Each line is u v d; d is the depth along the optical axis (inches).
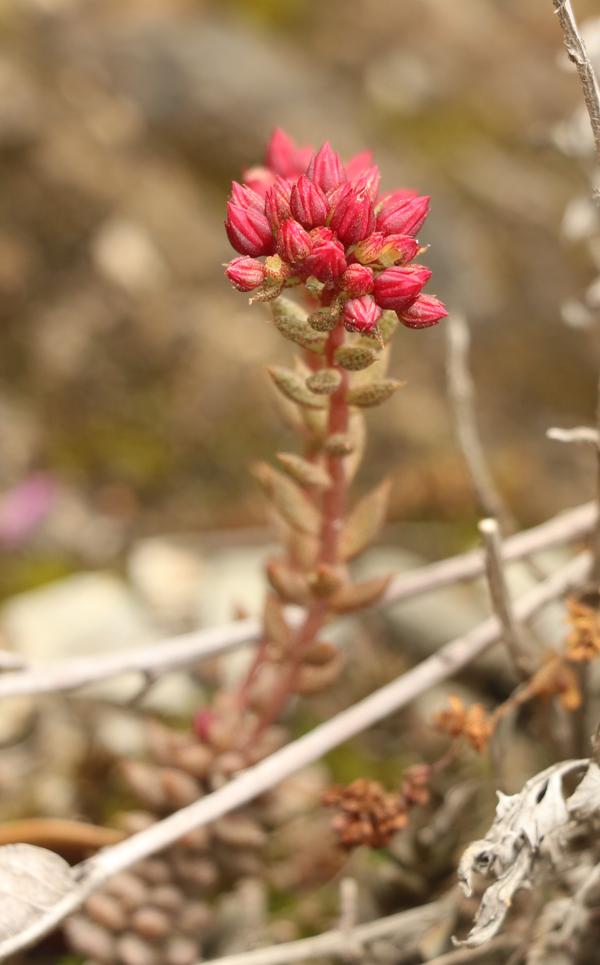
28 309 17.5
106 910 11.6
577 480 16.7
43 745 13.5
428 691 13.9
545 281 19.1
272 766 11.0
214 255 18.7
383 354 10.7
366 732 13.8
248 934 12.2
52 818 13.1
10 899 10.2
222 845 11.7
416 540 15.8
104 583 14.9
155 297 17.9
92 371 17.2
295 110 20.7
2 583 15.0
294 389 10.6
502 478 16.5
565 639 11.1
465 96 22.3
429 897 11.8
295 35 23.0
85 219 18.3
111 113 20.0
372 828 11.1
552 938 10.9
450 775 12.8
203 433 16.9
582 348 18.3
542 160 21.2
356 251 9.8
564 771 10.2
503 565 10.9
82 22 21.3
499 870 10.0
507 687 13.8
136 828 11.7
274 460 16.8
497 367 18.0
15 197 18.1
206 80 20.7
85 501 16.0
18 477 16.0
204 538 15.7
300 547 11.1
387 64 22.6
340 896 12.5
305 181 9.8
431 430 17.0
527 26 24.5
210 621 14.7
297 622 12.3
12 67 19.5
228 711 11.8
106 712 13.7
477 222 19.6
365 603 11.1
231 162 20.2
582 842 10.9
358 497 16.1
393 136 21.1
